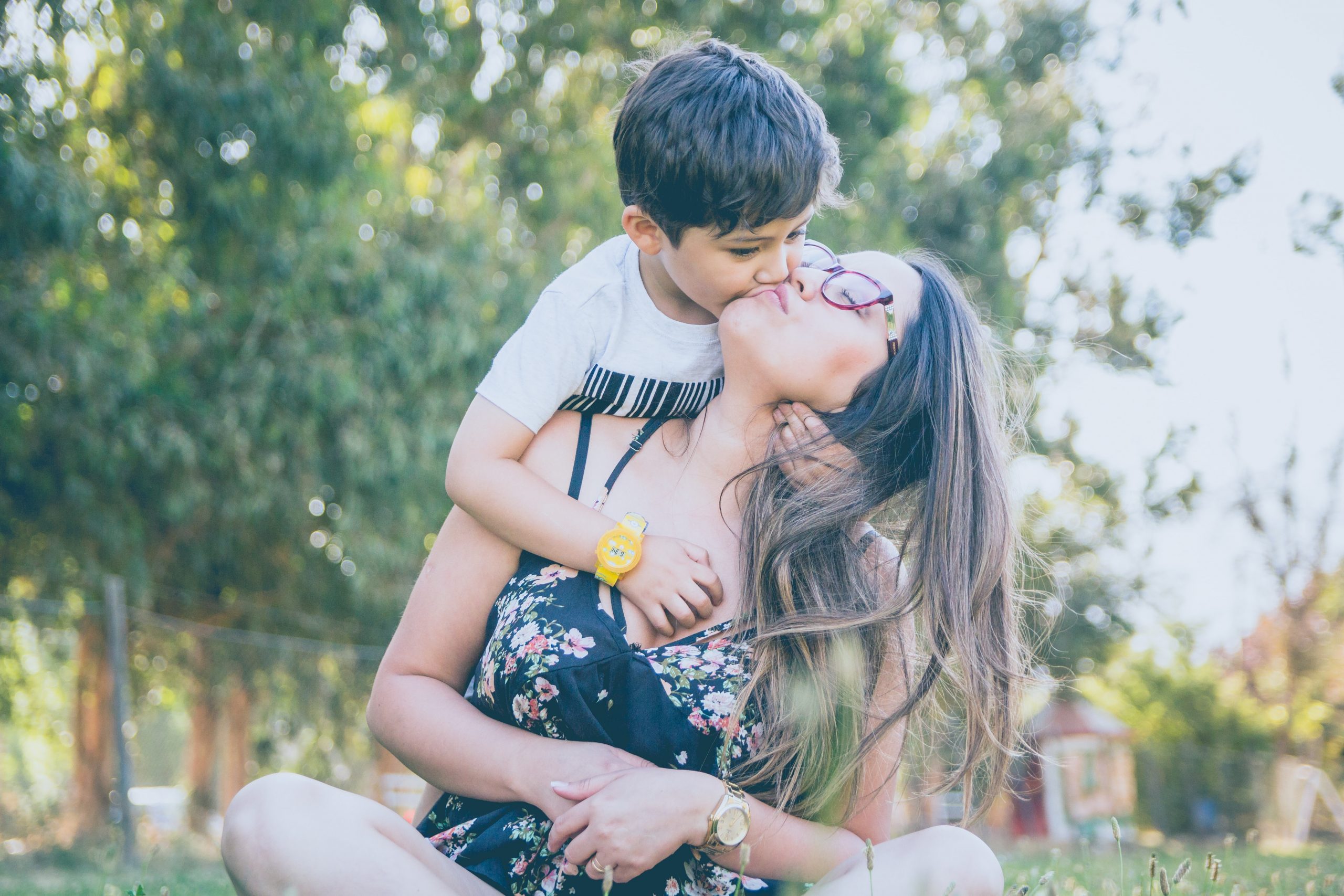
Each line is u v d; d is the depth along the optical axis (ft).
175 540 39.22
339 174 37.29
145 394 34.22
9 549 37.88
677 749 5.48
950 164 58.75
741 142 5.89
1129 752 53.78
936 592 5.92
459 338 36.22
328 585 42.34
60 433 34.27
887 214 52.85
